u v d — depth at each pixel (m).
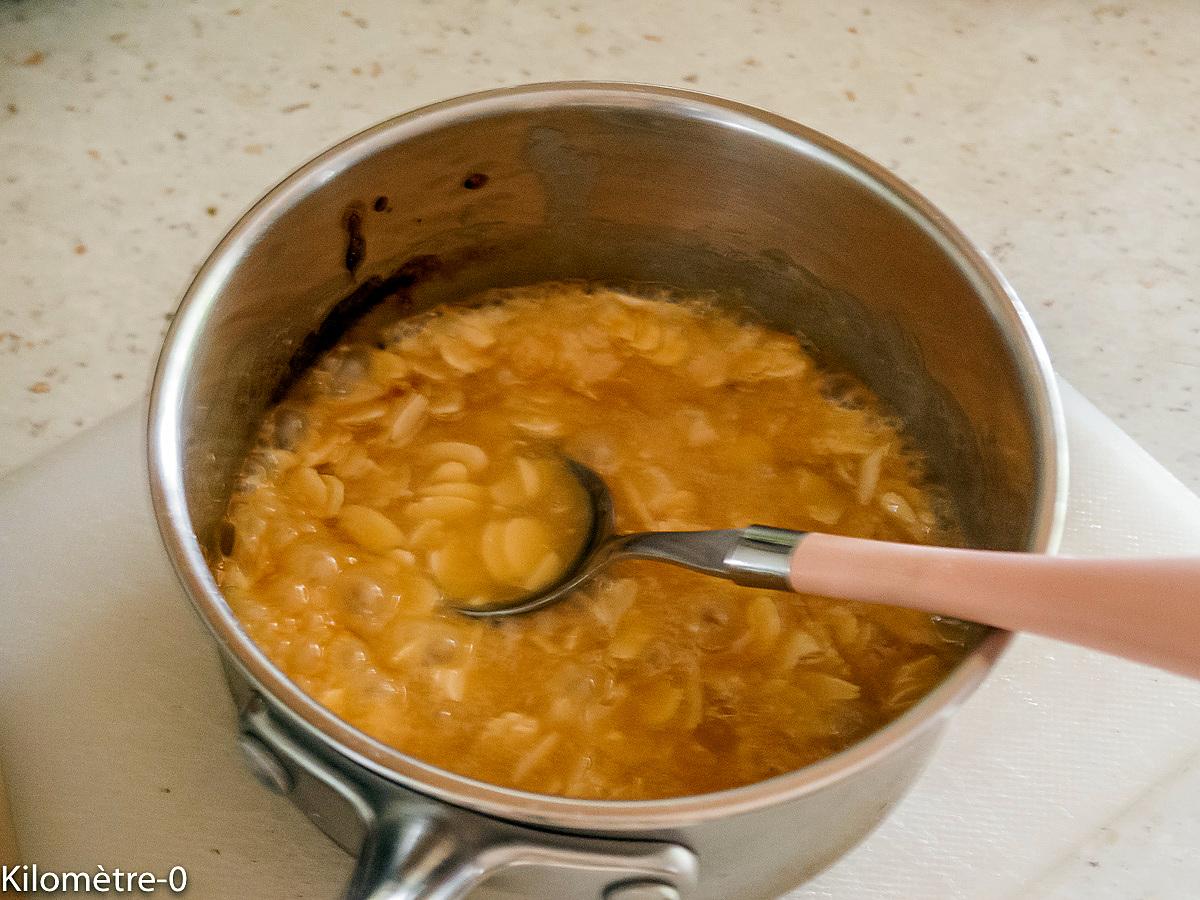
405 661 0.33
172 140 0.45
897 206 0.33
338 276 0.36
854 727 0.32
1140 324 0.42
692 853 0.26
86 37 0.48
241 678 0.28
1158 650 0.24
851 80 0.48
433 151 0.34
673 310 0.40
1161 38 0.50
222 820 0.33
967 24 0.50
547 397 0.38
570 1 0.50
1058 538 0.28
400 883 0.25
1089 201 0.45
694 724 0.32
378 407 0.37
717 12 0.50
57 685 0.34
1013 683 0.35
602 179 0.36
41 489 0.37
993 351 0.32
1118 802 0.33
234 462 0.35
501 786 0.25
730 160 0.35
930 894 0.32
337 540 0.35
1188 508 0.37
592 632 0.33
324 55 0.48
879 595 0.28
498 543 0.35
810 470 0.37
